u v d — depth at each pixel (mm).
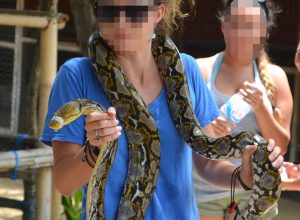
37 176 6781
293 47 13391
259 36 5066
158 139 3607
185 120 3713
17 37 13523
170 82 3756
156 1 3584
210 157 3727
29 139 6930
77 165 3418
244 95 4930
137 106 3562
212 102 3992
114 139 3244
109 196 3514
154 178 3584
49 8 6711
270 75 5320
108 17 3443
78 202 8016
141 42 3516
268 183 3699
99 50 3613
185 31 14359
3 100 13750
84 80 3592
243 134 3730
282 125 5281
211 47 14297
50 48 6738
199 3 14266
